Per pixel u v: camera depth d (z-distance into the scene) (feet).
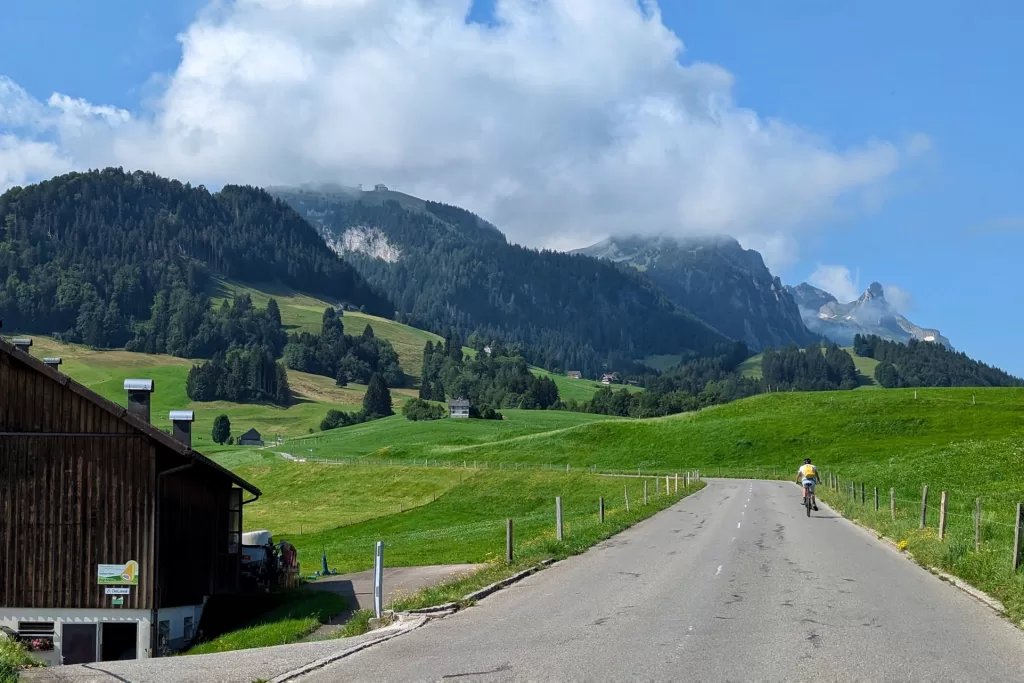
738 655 39.29
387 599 79.30
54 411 82.43
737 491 197.88
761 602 53.67
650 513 131.85
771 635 43.73
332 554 139.64
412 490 294.25
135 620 80.12
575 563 75.46
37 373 82.69
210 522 93.30
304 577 109.81
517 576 66.74
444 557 110.52
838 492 171.63
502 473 297.94
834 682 34.50
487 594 59.98
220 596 95.14
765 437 346.54
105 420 82.02
